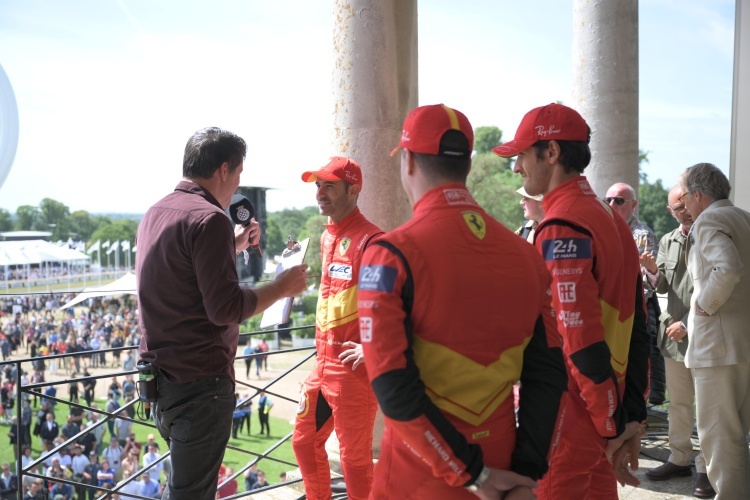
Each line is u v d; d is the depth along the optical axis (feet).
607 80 18.63
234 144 9.70
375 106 13.83
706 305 11.78
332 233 11.73
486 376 5.82
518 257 6.12
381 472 6.34
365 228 11.41
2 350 138.10
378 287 5.62
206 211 8.94
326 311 11.59
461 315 5.73
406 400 5.43
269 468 80.07
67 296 168.45
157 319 9.24
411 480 6.07
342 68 13.97
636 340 8.55
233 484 66.85
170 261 9.00
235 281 9.03
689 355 12.38
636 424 8.30
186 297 9.11
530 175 8.09
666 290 15.25
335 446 15.46
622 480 8.34
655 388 17.10
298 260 10.69
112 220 321.52
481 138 284.82
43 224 315.78
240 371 125.18
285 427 98.17
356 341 11.27
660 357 17.02
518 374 6.04
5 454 76.13
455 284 5.71
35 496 63.26
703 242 11.84
